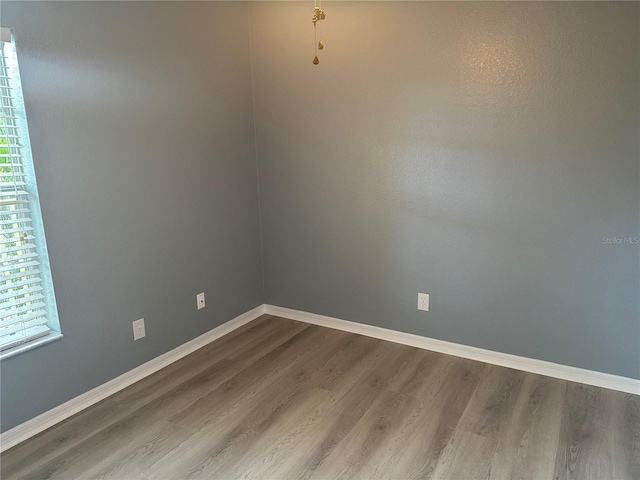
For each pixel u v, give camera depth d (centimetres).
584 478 187
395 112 284
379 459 200
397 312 312
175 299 290
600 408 234
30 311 220
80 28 221
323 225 328
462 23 254
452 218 279
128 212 254
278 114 327
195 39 283
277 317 362
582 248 247
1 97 200
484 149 262
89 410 239
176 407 241
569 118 237
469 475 190
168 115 271
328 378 269
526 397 245
